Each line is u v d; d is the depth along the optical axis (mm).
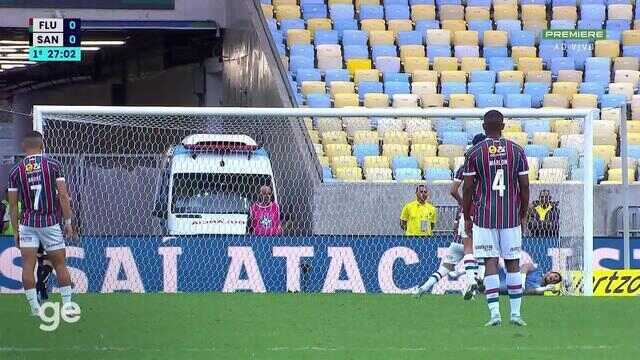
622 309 50719
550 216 63969
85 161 69562
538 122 89562
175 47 115188
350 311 49781
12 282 60938
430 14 102875
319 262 61719
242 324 45875
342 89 91375
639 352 39000
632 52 100188
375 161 82562
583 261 62719
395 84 92250
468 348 39656
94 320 46969
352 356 38156
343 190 73000
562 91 93625
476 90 92938
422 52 97812
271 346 40250
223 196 69562
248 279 61531
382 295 56438
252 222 66750
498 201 42844
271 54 91188
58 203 46688
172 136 75875
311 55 96062
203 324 45875
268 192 66750
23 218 46500
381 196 73062
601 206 78375
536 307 51375
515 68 97562
